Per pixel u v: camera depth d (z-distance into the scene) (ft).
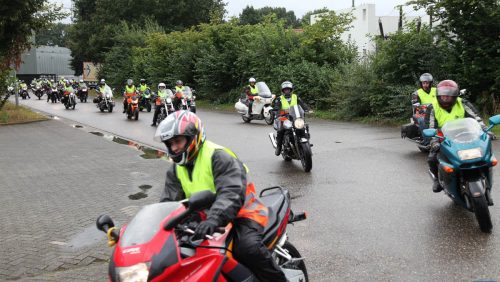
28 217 25.44
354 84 66.85
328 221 23.56
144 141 55.01
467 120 22.33
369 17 129.39
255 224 12.64
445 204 25.48
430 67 60.13
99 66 195.00
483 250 19.07
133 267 9.94
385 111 63.62
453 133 21.90
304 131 36.35
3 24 77.46
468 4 55.62
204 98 115.03
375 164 36.55
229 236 12.30
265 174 34.94
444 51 59.41
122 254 10.19
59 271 18.70
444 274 17.13
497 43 54.34
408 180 31.07
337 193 28.73
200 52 113.50
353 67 70.18
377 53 67.15
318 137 51.70
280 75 82.79
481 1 55.21
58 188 31.81
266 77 89.66
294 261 14.33
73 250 20.72
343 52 85.76
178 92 78.79
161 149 48.44
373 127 59.31
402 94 59.67
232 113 89.10
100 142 53.67
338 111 70.74
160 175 35.55
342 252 19.53
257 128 63.93
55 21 88.58
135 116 80.43
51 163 40.98
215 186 12.37
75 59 210.18
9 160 42.73
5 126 72.08
